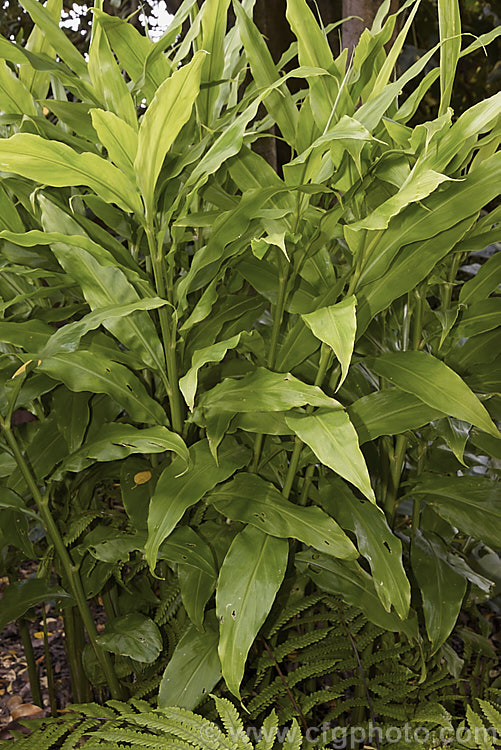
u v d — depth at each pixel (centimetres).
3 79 95
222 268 96
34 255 103
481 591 125
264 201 85
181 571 96
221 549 101
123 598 117
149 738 86
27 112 99
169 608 110
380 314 111
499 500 106
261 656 110
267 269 102
